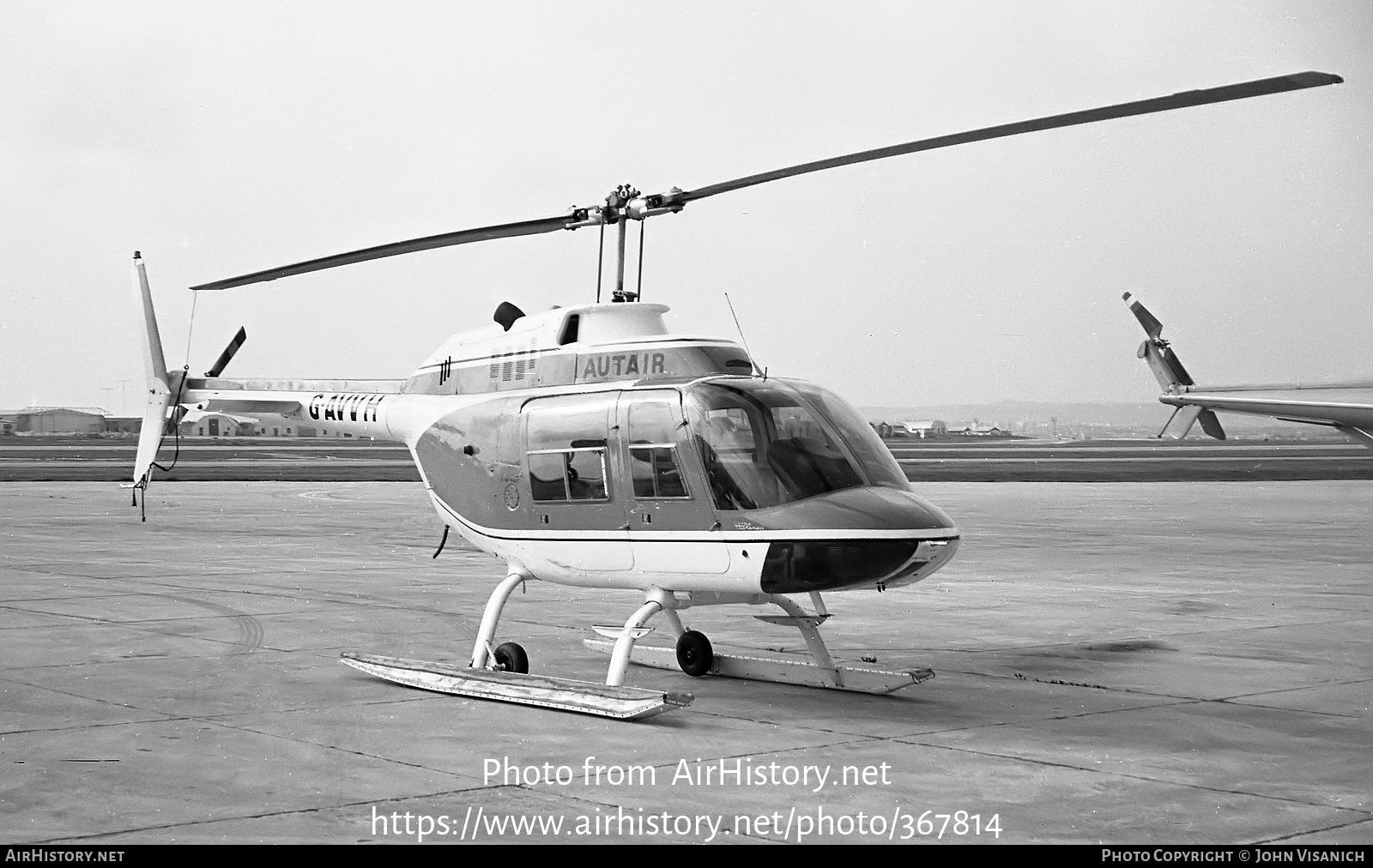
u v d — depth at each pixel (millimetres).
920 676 9312
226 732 8070
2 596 15102
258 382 13617
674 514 9078
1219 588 17172
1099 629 13375
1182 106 7117
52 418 134250
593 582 9922
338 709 8844
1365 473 62562
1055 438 162000
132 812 6262
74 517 29172
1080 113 7305
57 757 7328
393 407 11641
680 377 9406
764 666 10219
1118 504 36938
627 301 10242
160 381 14352
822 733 8250
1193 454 104000
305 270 10781
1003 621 13992
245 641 11930
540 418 9969
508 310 10945
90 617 13438
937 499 39562
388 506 34750
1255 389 27656
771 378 9305
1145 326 30562
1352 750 7836
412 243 10156
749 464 8773
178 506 34062
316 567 19219
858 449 8984
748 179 8844
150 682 9742
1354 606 15258
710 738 8086
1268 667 10992
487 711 8859
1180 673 10672
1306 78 6672
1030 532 26859
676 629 10758
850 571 8430
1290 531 27156
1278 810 6535
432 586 16906
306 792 6672
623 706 8516
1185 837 6062
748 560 8727
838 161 8312
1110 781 7078
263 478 53500
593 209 9977
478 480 10453
